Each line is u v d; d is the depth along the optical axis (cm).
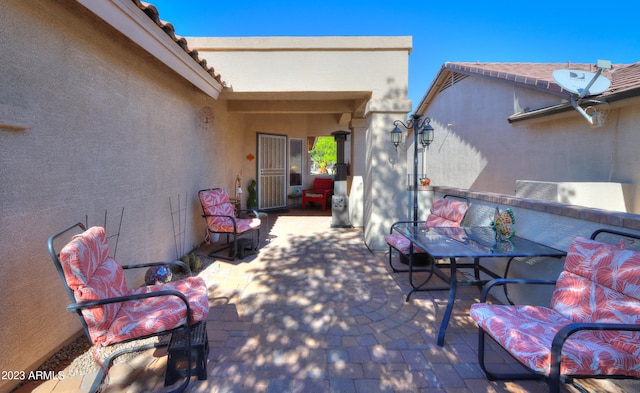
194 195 506
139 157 342
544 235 276
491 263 346
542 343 168
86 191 259
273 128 937
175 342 207
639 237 183
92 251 198
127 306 214
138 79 340
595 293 191
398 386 202
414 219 454
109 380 205
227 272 410
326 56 493
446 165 916
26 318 202
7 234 188
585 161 469
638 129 399
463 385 203
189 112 483
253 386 201
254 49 490
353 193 712
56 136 226
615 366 156
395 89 495
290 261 458
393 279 388
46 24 216
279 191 971
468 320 288
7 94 187
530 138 575
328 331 267
